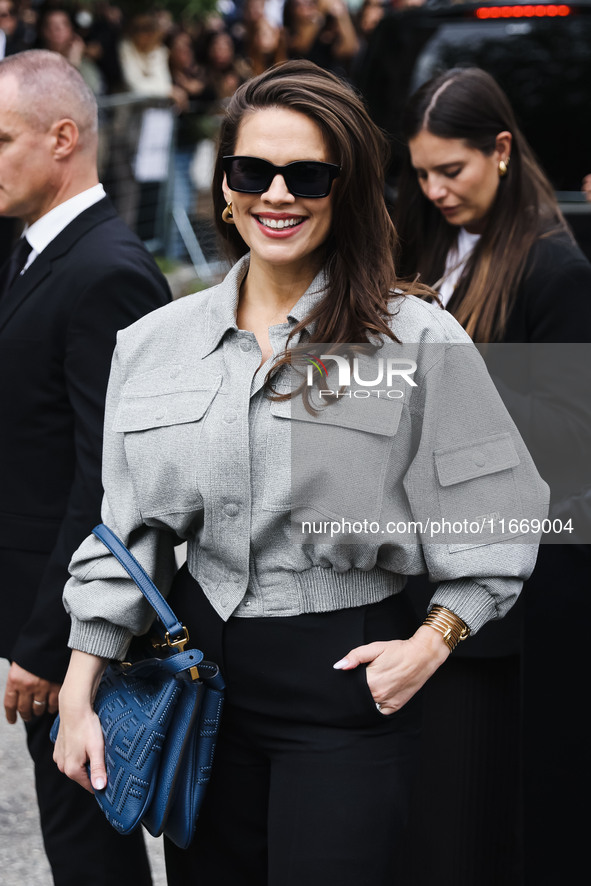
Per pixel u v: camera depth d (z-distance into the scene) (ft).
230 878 8.46
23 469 9.98
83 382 9.60
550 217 10.41
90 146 10.46
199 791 7.86
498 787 9.95
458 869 9.99
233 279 8.18
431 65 20.90
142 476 7.99
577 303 9.78
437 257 11.11
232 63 39.14
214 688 7.92
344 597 7.82
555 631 9.70
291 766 7.81
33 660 9.52
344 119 7.63
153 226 34.17
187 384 7.98
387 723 7.88
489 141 10.33
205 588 8.06
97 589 8.18
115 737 7.93
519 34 20.61
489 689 9.83
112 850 10.02
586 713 9.74
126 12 35.63
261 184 7.62
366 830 7.60
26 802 14.19
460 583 7.86
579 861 9.95
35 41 33.45
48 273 9.95
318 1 42.24
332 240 7.98
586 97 20.20
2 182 10.19
